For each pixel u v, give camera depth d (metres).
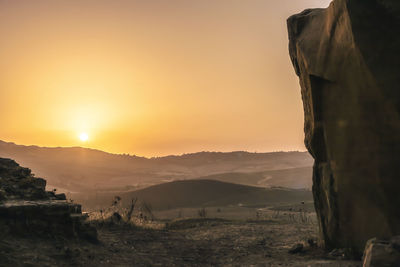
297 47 9.61
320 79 8.88
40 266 6.48
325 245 9.09
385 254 5.95
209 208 71.19
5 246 6.82
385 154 7.30
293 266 7.56
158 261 8.26
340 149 8.34
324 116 8.88
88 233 8.88
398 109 6.96
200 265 8.23
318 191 9.47
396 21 6.96
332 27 8.20
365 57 7.26
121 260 7.90
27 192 9.06
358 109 7.74
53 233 8.09
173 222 17.83
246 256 9.12
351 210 8.14
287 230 13.51
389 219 7.29
